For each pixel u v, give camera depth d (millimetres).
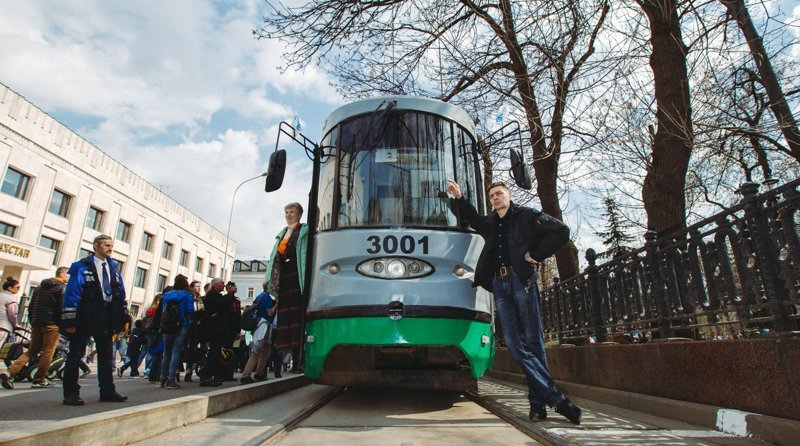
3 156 22641
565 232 3834
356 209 4840
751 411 3184
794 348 2875
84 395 5520
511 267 4055
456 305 4367
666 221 6633
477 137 5801
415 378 4715
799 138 7887
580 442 2957
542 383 3703
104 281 4848
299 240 5125
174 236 39094
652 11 6762
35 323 6934
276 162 4859
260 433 3324
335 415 4363
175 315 6762
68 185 26781
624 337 6336
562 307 7184
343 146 5250
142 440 3148
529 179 5059
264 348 7516
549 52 7324
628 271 5145
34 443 2320
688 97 6703
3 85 22516
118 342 12820
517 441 3172
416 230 4641
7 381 6422
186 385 7289
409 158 5102
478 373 4469
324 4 7852
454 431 3533
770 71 7832
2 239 18531
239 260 59594
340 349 4734
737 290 3611
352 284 4391
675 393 3994
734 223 3547
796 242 2990
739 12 6453
